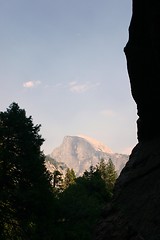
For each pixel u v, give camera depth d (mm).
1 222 21250
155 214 10539
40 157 23766
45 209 21844
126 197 13281
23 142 22672
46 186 22547
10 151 22469
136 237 10406
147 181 12906
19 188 21672
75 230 23781
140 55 15172
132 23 15109
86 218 25219
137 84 15875
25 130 23156
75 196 29578
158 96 15062
